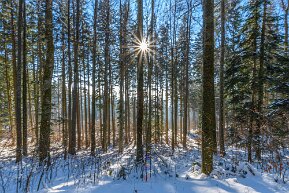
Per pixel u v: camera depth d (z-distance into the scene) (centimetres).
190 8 730
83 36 1675
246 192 508
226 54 1786
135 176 673
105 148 1809
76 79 1495
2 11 1683
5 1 1570
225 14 1398
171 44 1995
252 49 1198
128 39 1697
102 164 923
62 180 687
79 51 2039
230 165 777
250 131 1016
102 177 680
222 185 552
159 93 2788
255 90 1166
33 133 2303
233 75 1338
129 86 2967
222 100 1380
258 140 954
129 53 1680
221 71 1396
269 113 1118
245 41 1241
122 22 1725
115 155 1291
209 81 664
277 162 763
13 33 1633
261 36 1170
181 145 2362
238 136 1088
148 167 799
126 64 1997
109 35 1797
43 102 1064
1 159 1233
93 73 1600
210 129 664
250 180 598
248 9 1199
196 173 697
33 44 1970
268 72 1187
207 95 666
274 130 1006
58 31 1545
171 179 623
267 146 897
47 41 1090
